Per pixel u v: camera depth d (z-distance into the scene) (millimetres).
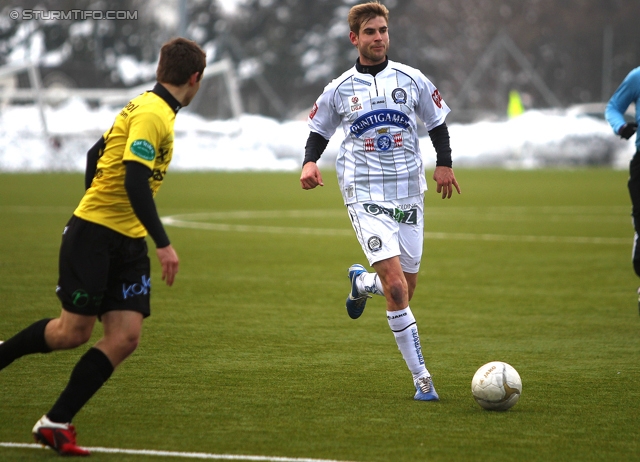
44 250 45656
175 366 22453
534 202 84938
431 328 28125
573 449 16125
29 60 181625
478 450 16016
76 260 15977
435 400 19594
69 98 166750
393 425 17562
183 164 148875
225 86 188625
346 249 48594
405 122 21000
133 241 16359
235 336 26328
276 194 92875
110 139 16266
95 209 16109
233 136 159625
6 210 69062
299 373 21922
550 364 23281
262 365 22719
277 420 17797
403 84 21000
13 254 44000
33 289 33719
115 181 16047
